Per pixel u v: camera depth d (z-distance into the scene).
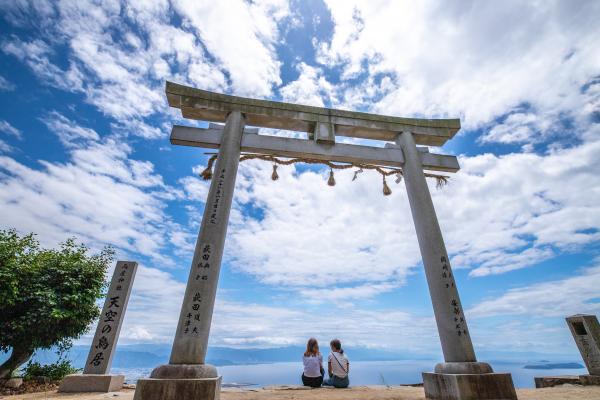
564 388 7.22
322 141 7.86
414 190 7.54
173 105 7.71
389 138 8.83
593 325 8.32
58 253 9.55
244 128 7.73
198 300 5.33
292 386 7.81
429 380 5.73
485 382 5.06
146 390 4.27
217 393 4.62
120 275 9.01
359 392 6.70
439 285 6.32
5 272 7.91
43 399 6.23
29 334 8.22
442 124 8.73
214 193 6.45
